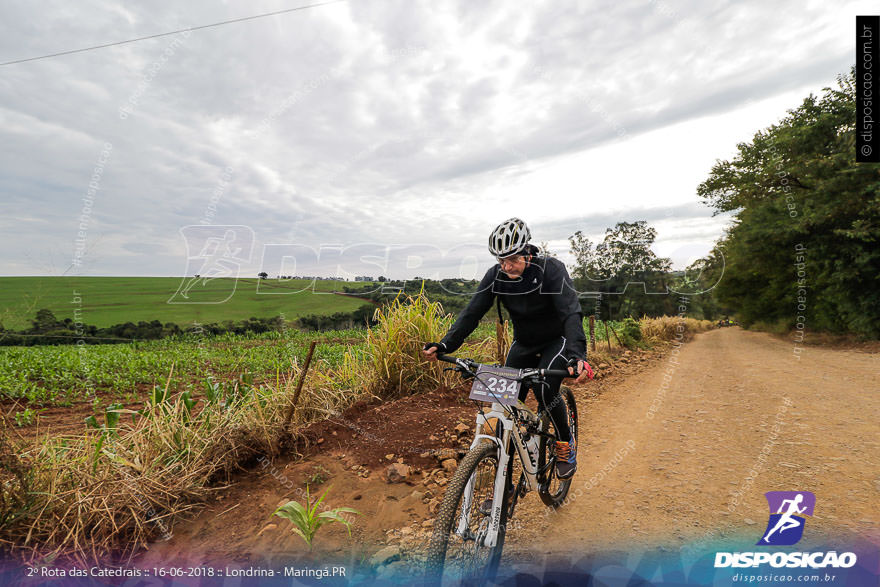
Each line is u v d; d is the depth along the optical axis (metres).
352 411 4.65
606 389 7.21
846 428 4.30
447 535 1.90
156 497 2.95
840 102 16.56
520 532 2.73
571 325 2.55
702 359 11.60
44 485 2.68
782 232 17.08
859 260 14.19
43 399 5.95
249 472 3.62
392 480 3.41
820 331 18.03
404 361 5.56
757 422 4.74
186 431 3.46
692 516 2.77
